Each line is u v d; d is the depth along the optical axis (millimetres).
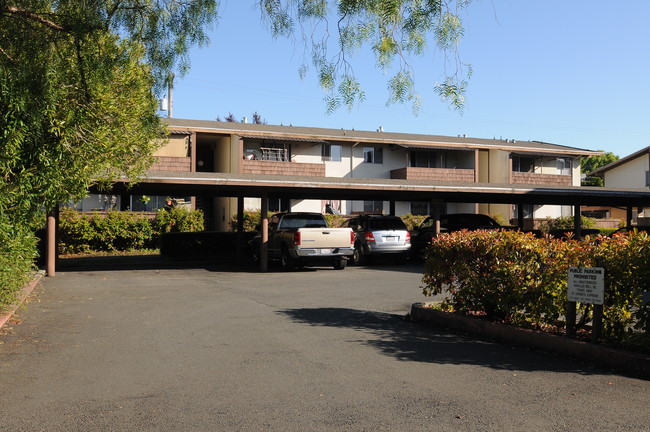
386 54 8109
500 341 7539
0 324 8383
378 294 12586
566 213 40812
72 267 20188
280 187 18297
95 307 10586
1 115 7656
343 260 19219
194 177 16594
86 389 5312
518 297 7512
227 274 17625
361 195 23000
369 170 36562
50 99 8031
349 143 35906
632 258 6262
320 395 5094
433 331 8297
